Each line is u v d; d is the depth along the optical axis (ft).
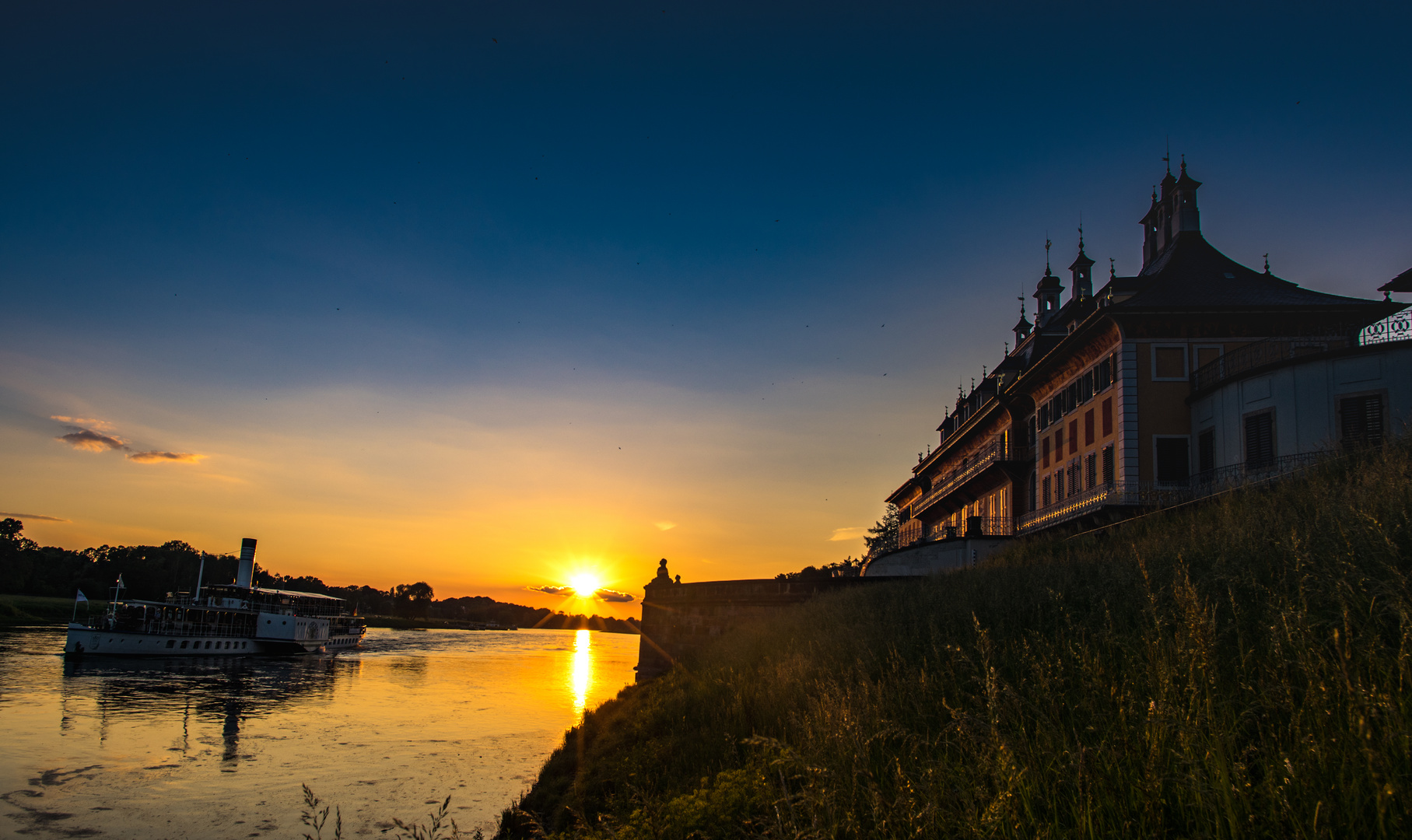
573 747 79.41
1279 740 20.07
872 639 50.80
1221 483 95.14
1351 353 86.53
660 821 30.50
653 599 145.48
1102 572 46.29
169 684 161.79
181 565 447.42
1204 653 22.88
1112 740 22.41
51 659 197.98
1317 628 26.45
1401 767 17.40
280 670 203.82
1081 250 158.92
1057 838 19.24
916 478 239.91
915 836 20.56
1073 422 128.57
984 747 23.82
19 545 442.91
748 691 51.78
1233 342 109.29
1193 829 18.31
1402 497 37.45
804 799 23.06
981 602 51.88
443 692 167.63
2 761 89.45
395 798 75.87
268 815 70.69
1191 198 131.54
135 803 74.49
